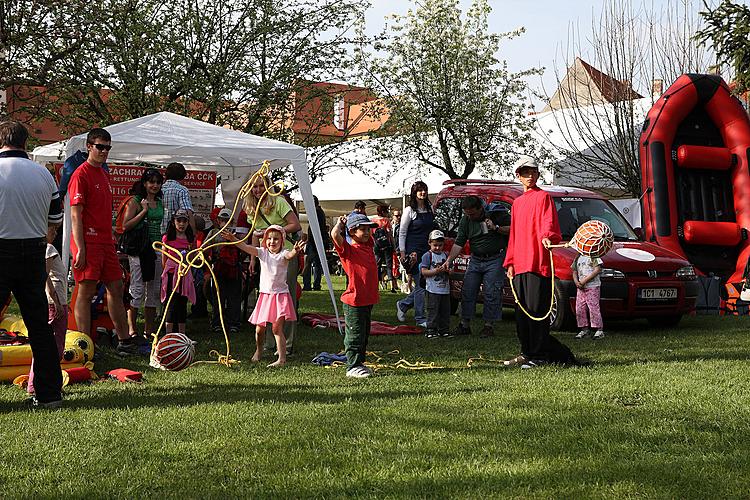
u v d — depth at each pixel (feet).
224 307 37.88
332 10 67.05
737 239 52.11
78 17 55.47
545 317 27.32
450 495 13.39
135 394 22.49
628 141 81.71
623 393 21.68
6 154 20.89
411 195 40.16
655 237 51.98
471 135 100.37
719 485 13.78
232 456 15.80
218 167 47.21
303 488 13.82
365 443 16.70
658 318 41.19
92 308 31.68
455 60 101.50
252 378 25.26
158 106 61.82
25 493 13.65
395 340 35.32
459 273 44.60
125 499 13.35
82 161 30.27
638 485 13.78
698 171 54.13
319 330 38.93
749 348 31.63
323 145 71.51
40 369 20.85
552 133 90.43
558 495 13.34
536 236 27.30
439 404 20.45
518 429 17.78
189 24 63.05
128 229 31.81
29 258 20.61
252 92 64.64
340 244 25.40
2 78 53.72
